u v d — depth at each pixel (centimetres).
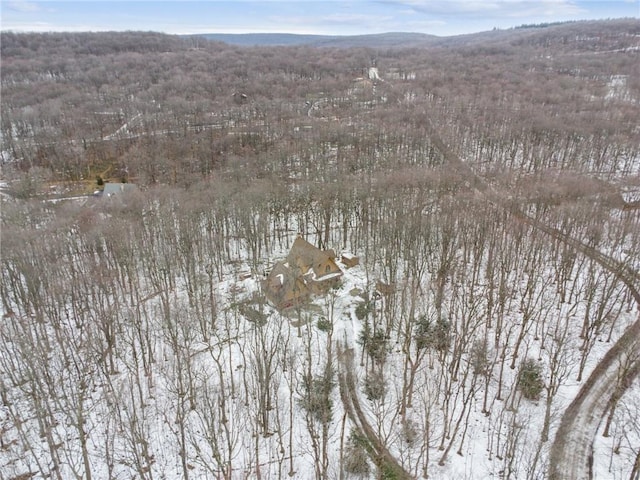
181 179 13238
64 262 8306
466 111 19075
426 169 12056
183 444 4575
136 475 4909
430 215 9050
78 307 7350
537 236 8919
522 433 5194
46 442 5300
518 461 4847
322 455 4819
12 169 14688
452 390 5844
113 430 5059
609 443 5078
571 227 8375
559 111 18050
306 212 10688
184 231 8675
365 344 6328
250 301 7475
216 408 5616
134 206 9962
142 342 6047
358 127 16488
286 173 12962
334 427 5434
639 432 5044
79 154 15500
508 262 7869
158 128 18012
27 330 6831
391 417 5544
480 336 6656
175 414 5619
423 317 6450
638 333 6656
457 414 5562
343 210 10038
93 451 5181
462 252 9156
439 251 8781
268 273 8925
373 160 13275
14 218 9619
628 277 7694
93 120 19100
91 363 6369
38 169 13788
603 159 13862
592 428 5281
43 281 7444
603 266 7862
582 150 14238
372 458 5003
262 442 5275
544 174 12019
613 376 5978
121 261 8138
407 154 14338
